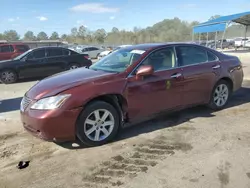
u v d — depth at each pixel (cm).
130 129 465
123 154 372
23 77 1120
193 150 377
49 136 363
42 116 357
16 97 802
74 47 2819
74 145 406
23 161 360
